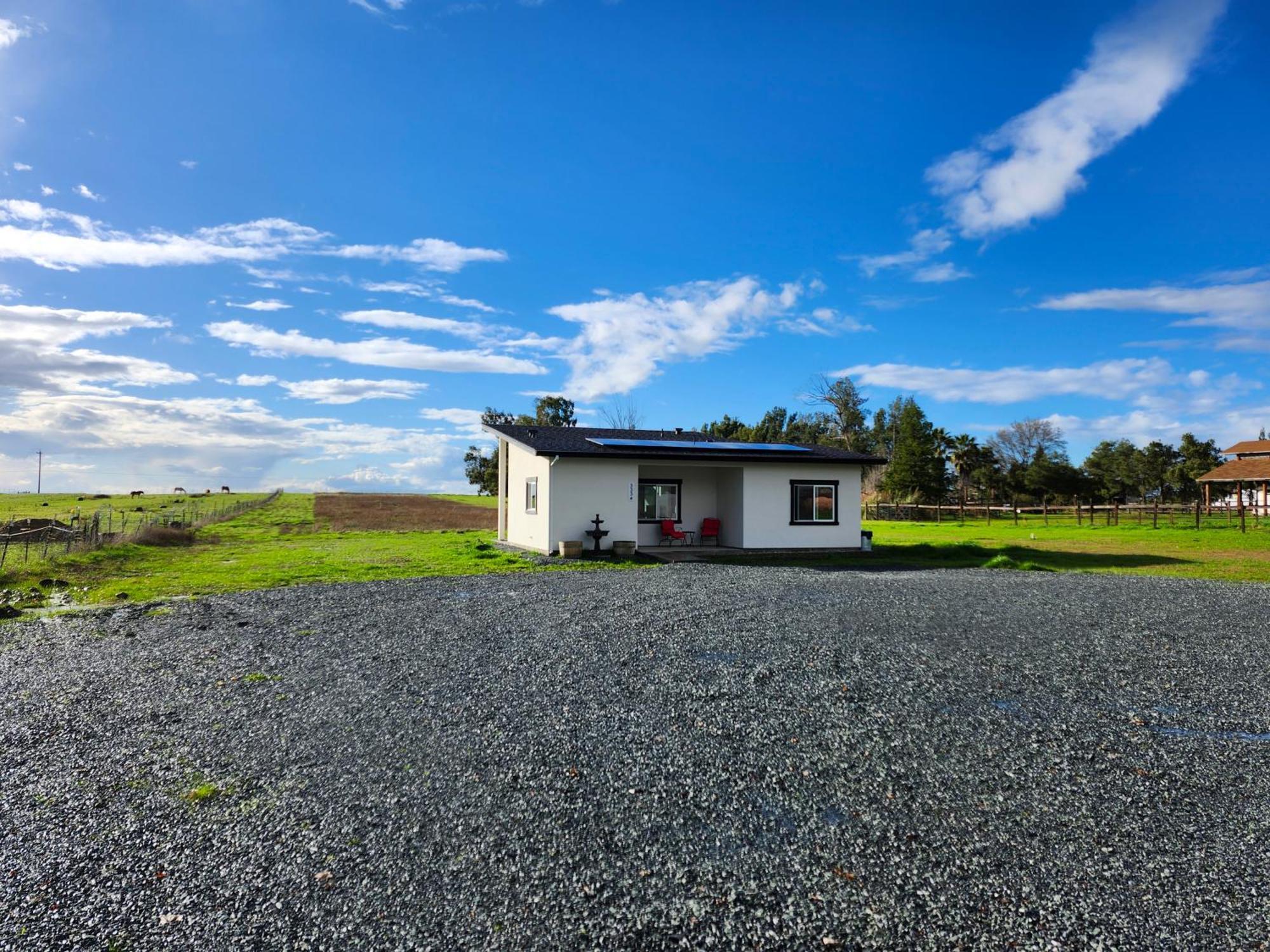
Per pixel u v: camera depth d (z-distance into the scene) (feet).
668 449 58.80
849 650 25.77
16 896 11.03
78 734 17.74
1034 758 16.20
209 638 27.86
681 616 31.83
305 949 9.80
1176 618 32.32
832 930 10.21
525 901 10.85
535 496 60.75
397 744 16.94
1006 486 195.72
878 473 199.93
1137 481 205.77
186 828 13.06
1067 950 9.77
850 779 15.07
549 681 21.98
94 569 49.19
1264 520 116.37
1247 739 17.48
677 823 13.16
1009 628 29.86
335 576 46.32
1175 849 12.36
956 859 12.01
